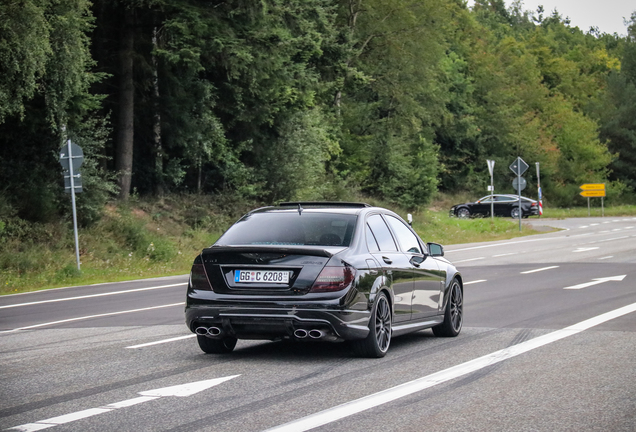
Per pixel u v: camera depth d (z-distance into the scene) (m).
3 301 15.91
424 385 6.85
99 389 6.88
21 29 19.81
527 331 10.32
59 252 23.16
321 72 38.50
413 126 49.62
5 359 8.70
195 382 7.12
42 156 25.39
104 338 10.26
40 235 23.58
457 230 41.66
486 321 11.45
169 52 26.22
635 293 14.81
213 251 8.15
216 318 8.02
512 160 77.69
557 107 86.38
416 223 41.81
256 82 29.89
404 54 48.78
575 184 83.44
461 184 72.69
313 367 7.83
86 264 22.94
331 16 39.22
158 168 30.31
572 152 83.50
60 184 25.61
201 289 8.17
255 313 7.88
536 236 38.19
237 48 26.91
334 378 7.22
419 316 9.30
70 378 7.45
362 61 49.06
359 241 8.38
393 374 7.40
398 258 8.98
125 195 28.39
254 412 5.88
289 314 7.80
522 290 15.83
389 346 9.31
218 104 31.64
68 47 22.14
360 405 6.07
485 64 78.81
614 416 5.68
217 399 6.37
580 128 84.00
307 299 7.81
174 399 6.40
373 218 8.98
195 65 26.61
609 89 95.38
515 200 57.66
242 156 33.78
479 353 8.61
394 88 49.19
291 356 8.54
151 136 30.58
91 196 25.50
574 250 27.92
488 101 77.06
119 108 28.50
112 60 29.28
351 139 46.81
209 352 8.78
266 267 7.97
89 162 25.47
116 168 28.45
